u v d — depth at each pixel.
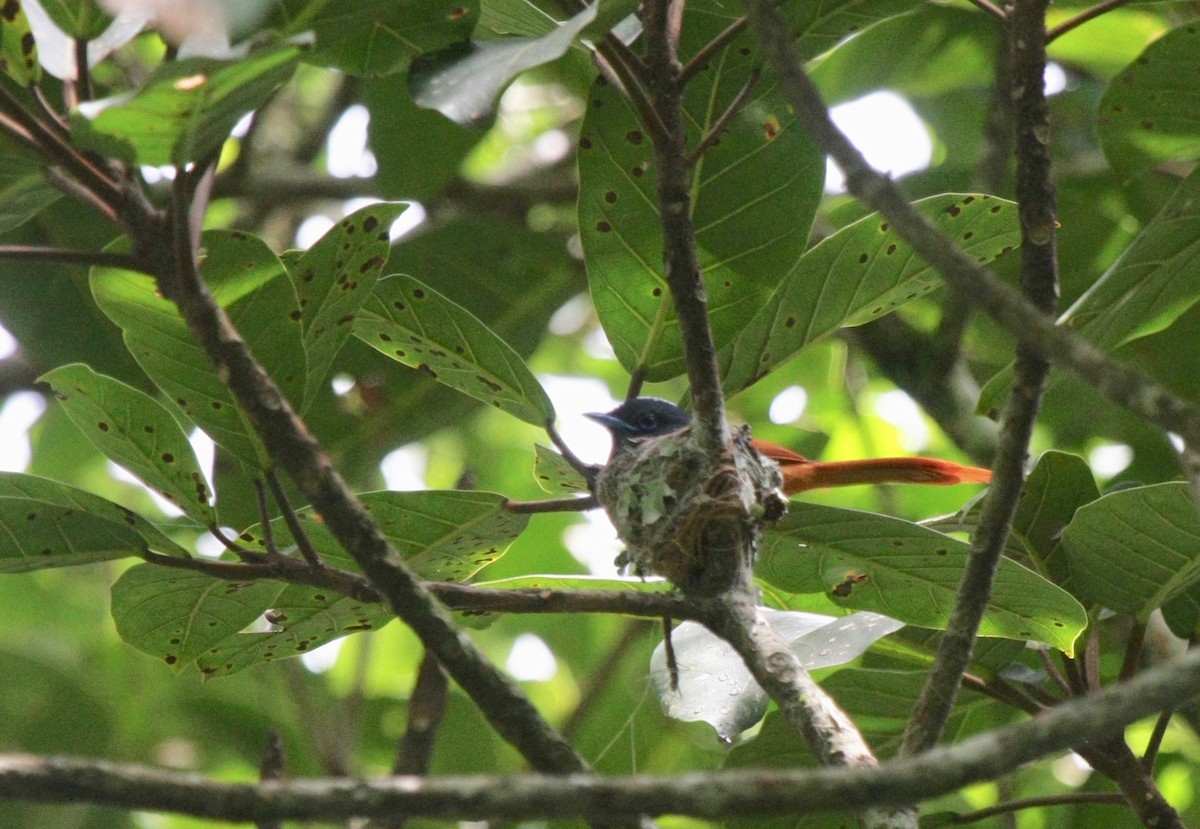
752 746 8.26
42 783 3.54
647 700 11.31
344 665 15.26
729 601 5.79
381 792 3.58
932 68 14.65
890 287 6.99
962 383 12.05
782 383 16.38
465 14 6.02
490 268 13.55
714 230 6.72
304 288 6.23
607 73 6.40
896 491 15.52
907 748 5.61
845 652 7.18
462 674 4.70
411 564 7.06
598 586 7.91
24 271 11.24
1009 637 7.07
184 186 4.83
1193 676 3.55
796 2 6.93
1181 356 11.99
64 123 5.48
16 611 15.88
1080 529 7.00
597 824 4.42
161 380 5.93
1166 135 8.60
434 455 17.22
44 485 5.91
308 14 5.24
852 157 4.41
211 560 6.09
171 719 13.42
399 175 12.23
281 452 4.82
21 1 5.29
